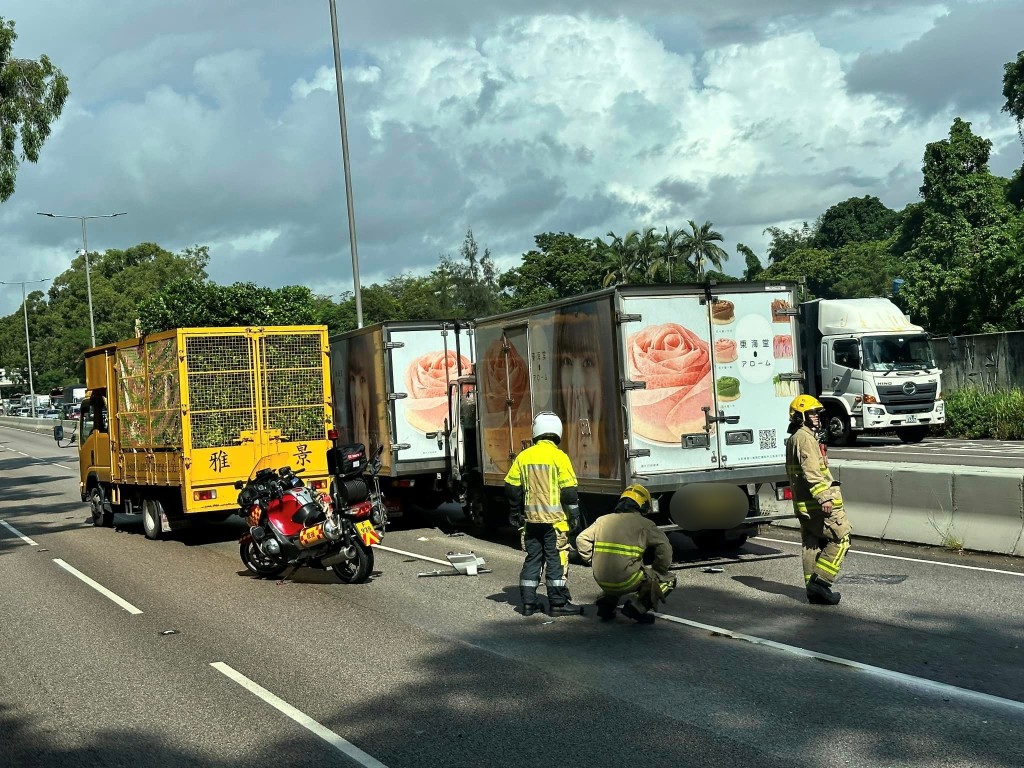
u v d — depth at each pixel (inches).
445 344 631.8
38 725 255.0
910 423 1029.8
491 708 250.4
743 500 435.8
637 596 336.8
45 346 4252.0
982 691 245.8
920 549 450.9
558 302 473.1
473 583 430.0
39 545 630.5
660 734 225.0
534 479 356.8
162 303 1462.8
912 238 2192.4
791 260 3324.3
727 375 447.8
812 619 329.4
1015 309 1364.4
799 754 208.5
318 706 259.6
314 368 600.7
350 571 448.1
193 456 571.8
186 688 282.2
